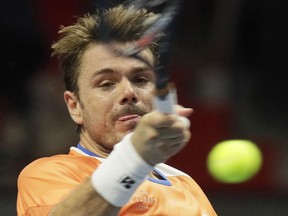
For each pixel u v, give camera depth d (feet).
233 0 79.15
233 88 78.23
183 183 30.25
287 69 82.99
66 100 28.96
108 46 23.11
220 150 49.80
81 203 22.21
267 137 75.92
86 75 27.61
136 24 25.40
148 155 21.22
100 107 27.22
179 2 20.51
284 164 72.13
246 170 49.52
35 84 75.05
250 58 81.35
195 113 74.69
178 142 20.12
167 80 19.61
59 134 72.43
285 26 81.46
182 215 27.94
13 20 77.36
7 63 76.33
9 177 71.51
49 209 25.91
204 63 78.28
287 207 68.95
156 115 19.81
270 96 80.59
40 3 77.15
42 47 77.00
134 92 26.78
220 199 69.15
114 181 21.97
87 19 28.04
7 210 68.39
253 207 69.05
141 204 26.94
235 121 75.97
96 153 28.12
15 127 73.77
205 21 78.79
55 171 26.89
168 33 20.22
